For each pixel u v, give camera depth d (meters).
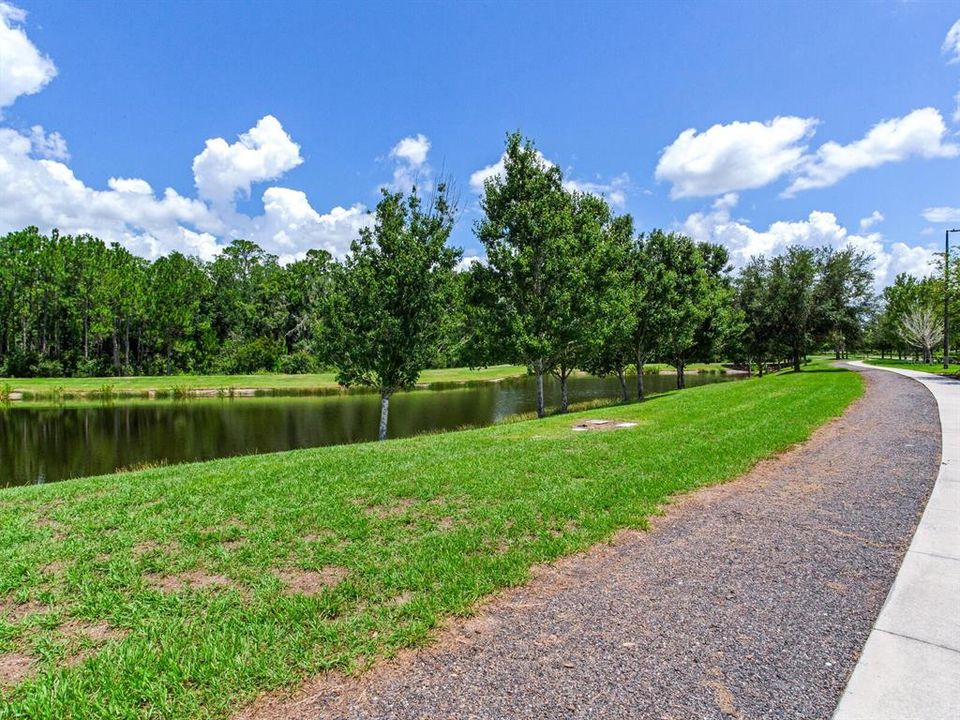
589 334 16.95
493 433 10.87
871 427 9.59
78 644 3.06
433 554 4.16
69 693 2.58
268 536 4.61
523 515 5.03
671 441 8.62
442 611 3.30
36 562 4.17
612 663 2.76
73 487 6.64
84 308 52.00
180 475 7.20
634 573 3.86
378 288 14.59
